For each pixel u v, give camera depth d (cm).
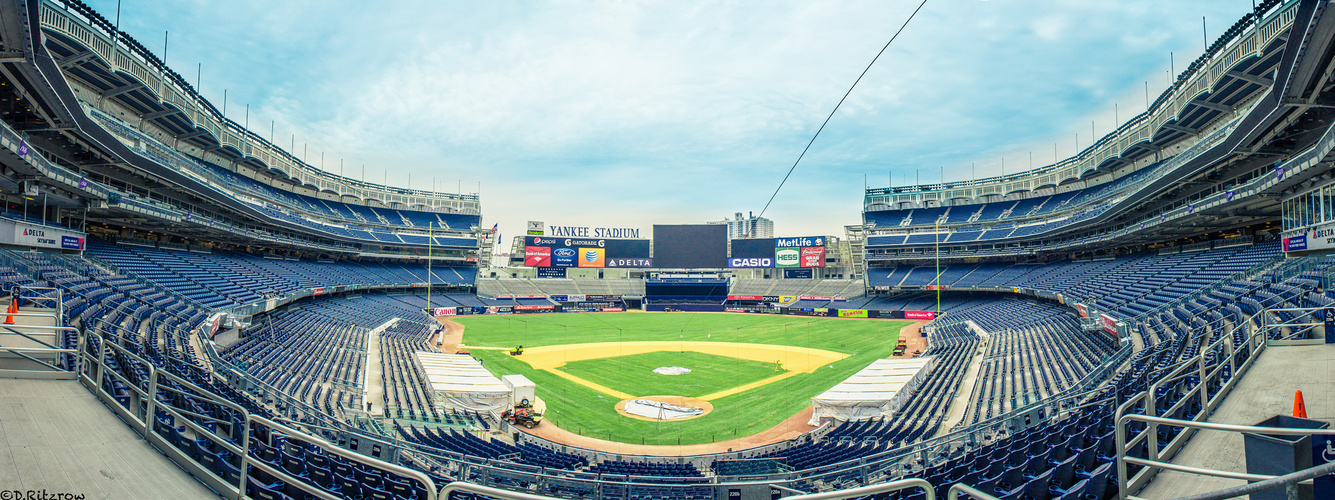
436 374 3269
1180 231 5328
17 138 2412
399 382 3331
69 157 3891
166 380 1513
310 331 4556
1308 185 3011
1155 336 2836
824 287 10131
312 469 995
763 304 10119
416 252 10131
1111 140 7012
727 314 9375
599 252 10288
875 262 10219
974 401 2775
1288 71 2183
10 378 1223
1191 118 5338
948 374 3462
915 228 9675
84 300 2578
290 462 1020
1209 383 1384
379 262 9831
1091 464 1117
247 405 1636
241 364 2731
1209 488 798
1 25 1766
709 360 4794
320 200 9094
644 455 2375
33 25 1797
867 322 7881
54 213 3806
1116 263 6356
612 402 3366
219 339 3203
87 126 3155
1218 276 4056
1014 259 8850
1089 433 1312
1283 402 1177
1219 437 1003
